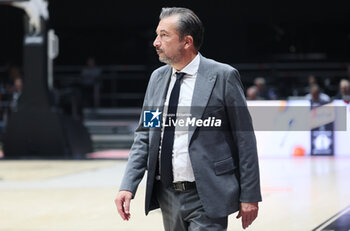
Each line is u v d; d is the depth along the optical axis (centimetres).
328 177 2262
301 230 1366
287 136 3031
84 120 4444
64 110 4303
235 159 765
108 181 2316
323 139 3020
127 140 4044
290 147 3027
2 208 1750
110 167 2820
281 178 2256
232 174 758
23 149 3350
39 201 1864
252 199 744
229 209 746
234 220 1498
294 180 2194
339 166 2611
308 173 2389
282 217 1522
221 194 745
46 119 3341
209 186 743
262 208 1652
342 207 1639
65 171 2673
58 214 1645
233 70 761
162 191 783
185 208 762
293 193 1898
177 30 761
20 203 1831
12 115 3356
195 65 771
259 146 3034
